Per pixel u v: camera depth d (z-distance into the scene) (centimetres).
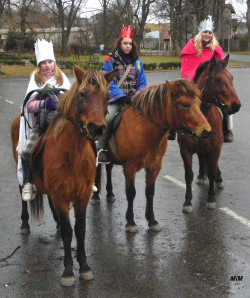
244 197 646
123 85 559
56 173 390
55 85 466
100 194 670
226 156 884
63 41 4541
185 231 531
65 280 404
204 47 637
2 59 3891
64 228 404
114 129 522
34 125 464
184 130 470
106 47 4922
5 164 837
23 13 4009
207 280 413
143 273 429
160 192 673
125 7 4650
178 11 4416
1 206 617
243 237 511
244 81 2253
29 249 485
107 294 392
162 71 3158
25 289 400
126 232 530
